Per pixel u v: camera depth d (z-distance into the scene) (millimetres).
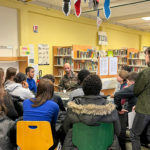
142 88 2010
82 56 5367
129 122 2273
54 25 6430
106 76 4094
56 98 2377
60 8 6496
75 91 2121
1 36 5027
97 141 1376
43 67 6180
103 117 1309
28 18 5645
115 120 1354
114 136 1448
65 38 6863
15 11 5301
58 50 6152
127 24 9781
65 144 1454
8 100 1757
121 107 2441
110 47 9117
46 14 6043
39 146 1605
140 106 2059
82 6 6309
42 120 1708
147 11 6902
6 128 1538
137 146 2123
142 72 2021
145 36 11828
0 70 1791
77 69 5516
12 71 2736
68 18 6785
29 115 1729
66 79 4230
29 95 2602
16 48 5418
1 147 1501
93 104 1336
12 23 5254
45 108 1735
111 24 8875
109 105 1335
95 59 5121
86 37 7762
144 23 9500
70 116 1371
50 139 1596
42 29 6066
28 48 5535
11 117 1812
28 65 5594
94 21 7941
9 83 2621
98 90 1447
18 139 1627
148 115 2004
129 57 7664
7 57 4902
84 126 1366
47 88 1815
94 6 2963
